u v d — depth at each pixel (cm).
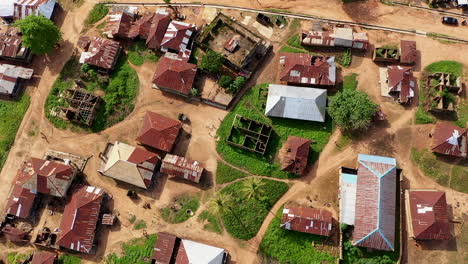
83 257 5266
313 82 5666
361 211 4897
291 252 5069
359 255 4956
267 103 5591
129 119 5872
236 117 5659
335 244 5038
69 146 5825
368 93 5694
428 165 5300
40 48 5950
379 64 5841
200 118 5769
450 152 5169
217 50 5928
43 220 5466
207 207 5334
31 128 5984
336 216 5172
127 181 5400
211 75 5919
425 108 5553
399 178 5178
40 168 5422
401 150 5394
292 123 5606
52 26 5969
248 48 5872
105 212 5422
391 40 5997
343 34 5844
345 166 5375
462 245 4947
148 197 5456
